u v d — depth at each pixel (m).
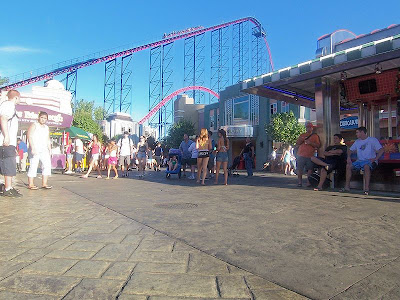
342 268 2.36
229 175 13.17
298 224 3.74
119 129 52.16
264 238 3.15
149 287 2.02
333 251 2.75
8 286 2.03
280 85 8.29
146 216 4.23
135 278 2.16
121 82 51.03
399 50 5.96
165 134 52.78
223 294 1.93
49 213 4.46
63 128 14.53
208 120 35.16
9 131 6.05
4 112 5.89
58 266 2.38
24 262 2.46
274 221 3.91
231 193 6.66
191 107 48.28
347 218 4.06
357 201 5.43
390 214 4.29
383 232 3.36
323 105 8.01
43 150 7.61
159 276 2.20
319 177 7.73
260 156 26.42
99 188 7.91
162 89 49.28
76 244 2.94
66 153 15.48
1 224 3.76
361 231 3.40
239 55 47.94
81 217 4.18
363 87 8.38
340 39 9.89
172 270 2.31
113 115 52.44
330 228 3.54
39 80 41.62
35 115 12.09
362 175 7.32
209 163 11.77
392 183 6.85
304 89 9.51
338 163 7.20
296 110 23.72
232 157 28.75
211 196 6.21
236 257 2.60
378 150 6.31
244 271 2.31
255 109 27.58
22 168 14.95
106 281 2.11
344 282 2.11
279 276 2.21
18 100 6.21
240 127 26.42
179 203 5.34
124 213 4.45
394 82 7.86
